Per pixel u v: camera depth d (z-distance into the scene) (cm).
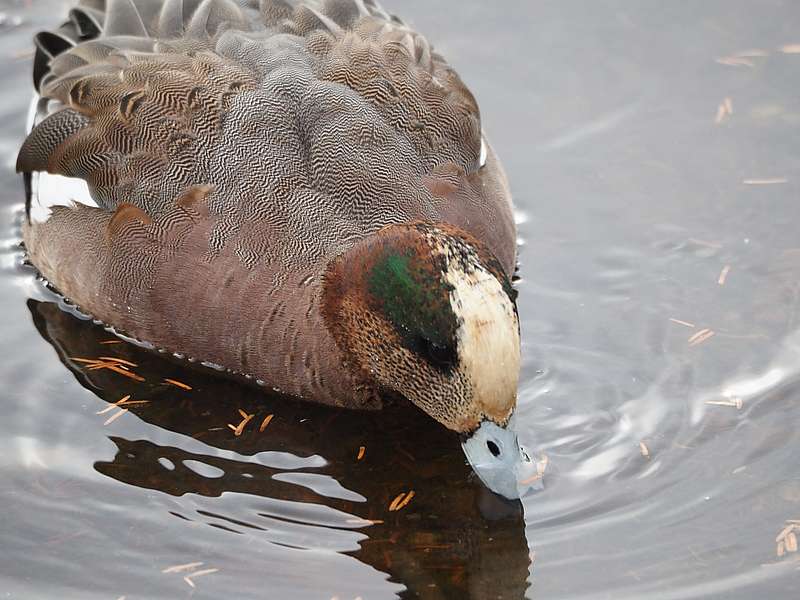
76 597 1012
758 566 1018
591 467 1121
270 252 1186
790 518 1058
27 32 1645
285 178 1208
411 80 1276
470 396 1075
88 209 1284
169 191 1226
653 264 1332
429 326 1073
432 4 1666
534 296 1305
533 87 1557
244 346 1203
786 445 1123
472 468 1127
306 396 1218
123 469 1138
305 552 1053
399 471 1143
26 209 1381
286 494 1116
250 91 1254
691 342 1238
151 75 1272
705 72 1557
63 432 1178
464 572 1034
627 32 1617
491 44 1611
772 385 1184
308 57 1291
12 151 1511
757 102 1513
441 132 1261
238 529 1075
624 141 1481
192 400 1222
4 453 1149
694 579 1011
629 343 1244
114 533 1070
